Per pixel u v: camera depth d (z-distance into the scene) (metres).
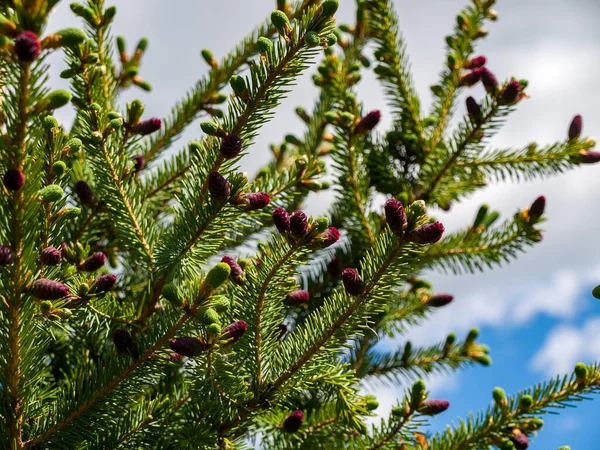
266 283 0.75
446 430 0.87
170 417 0.80
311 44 0.69
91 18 0.88
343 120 0.98
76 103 0.85
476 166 1.06
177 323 0.70
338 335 0.75
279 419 0.86
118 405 0.73
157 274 0.76
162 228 0.83
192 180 0.75
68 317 0.73
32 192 0.64
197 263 0.75
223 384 0.74
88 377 0.75
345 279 0.72
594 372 0.85
